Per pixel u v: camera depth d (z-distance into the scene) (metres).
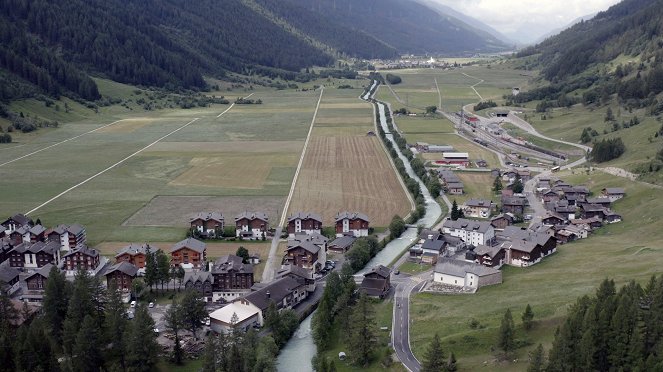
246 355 138.88
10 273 190.75
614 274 169.50
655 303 123.00
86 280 160.88
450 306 169.12
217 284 187.75
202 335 161.62
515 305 158.88
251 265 192.75
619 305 120.38
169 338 153.88
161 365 147.75
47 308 158.75
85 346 141.12
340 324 164.88
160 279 189.50
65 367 138.88
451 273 186.88
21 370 132.00
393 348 148.88
